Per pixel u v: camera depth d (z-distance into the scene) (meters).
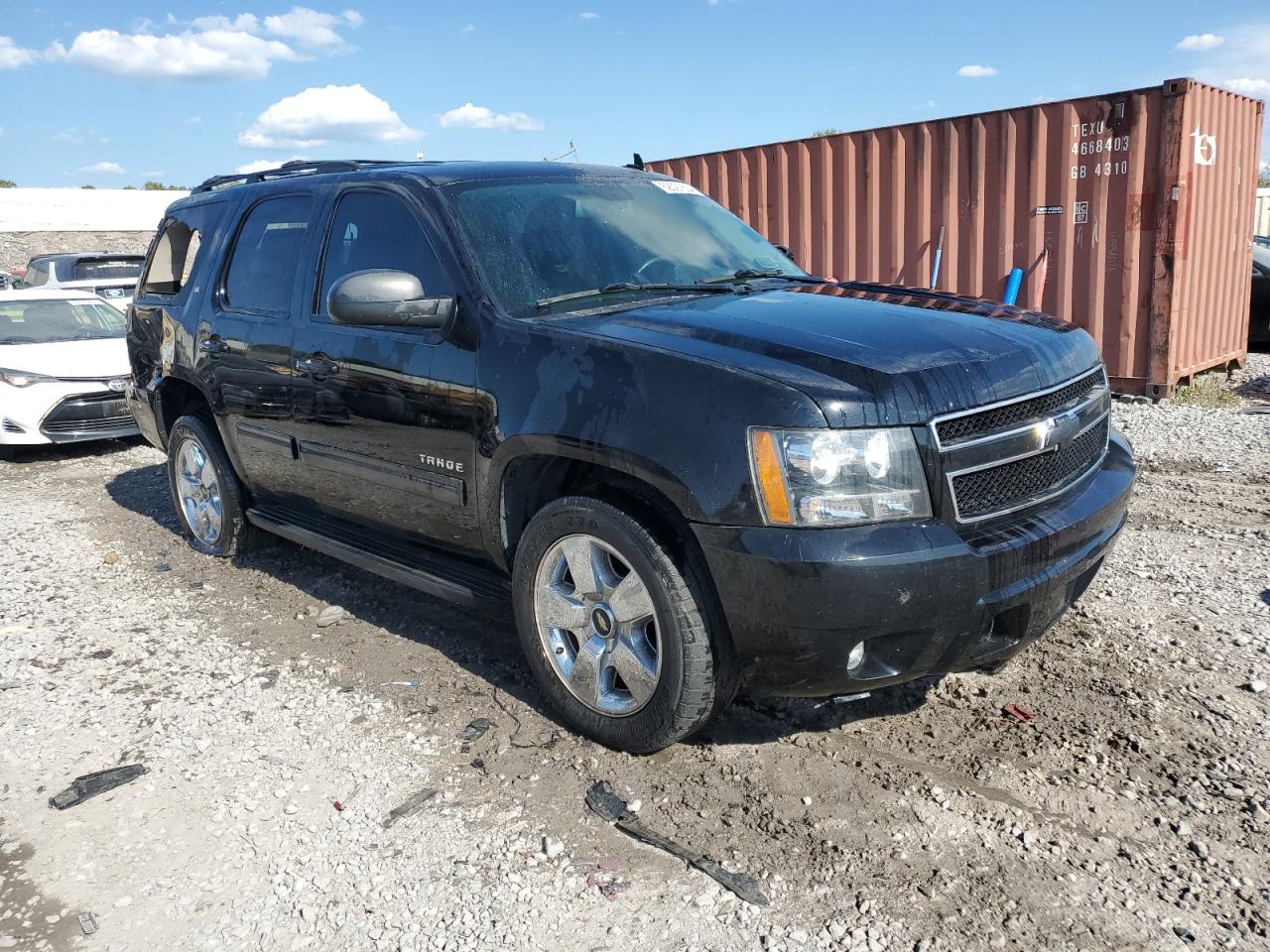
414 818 3.08
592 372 3.22
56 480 8.24
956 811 3.00
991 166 9.80
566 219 4.10
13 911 2.76
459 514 3.79
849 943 2.49
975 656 3.06
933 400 2.89
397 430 3.95
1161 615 4.37
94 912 2.74
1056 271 9.58
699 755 3.37
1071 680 3.79
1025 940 2.49
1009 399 3.05
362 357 4.07
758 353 3.05
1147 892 2.65
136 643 4.54
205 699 3.95
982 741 3.39
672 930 2.56
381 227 4.21
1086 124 9.18
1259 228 20.34
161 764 3.47
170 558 5.77
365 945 2.57
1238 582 4.73
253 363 4.78
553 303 3.67
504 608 3.77
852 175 10.77
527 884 2.76
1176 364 9.46
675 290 3.88
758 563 2.82
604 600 3.32
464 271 3.72
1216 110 9.59
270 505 5.33
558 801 3.13
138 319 6.07
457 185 4.07
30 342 9.65
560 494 3.70
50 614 4.94
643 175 4.79
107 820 3.16
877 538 2.79
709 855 2.84
